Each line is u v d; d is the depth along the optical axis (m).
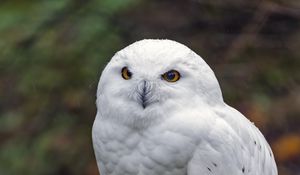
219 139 7.03
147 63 6.95
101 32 11.70
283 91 12.33
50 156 11.90
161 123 7.05
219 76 11.98
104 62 11.53
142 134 7.14
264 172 7.49
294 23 12.72
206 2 12.45
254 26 12.10
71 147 11.88
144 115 7.03
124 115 7.09
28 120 12.09
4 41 11.67
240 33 12.42
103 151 7.34
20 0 11.75
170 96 6.98
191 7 12.66
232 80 12.03
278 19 12.70
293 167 12.01
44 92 11.77
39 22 11.69
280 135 12.10
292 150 11.88
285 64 12.43
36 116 12.05
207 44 12.49
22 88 11.70
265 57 12.31
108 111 7.18
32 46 11.69
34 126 12.05
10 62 11.70
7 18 11.48
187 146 7.02
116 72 7.11
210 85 7.08
